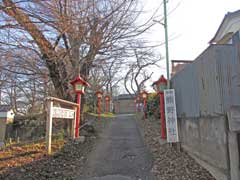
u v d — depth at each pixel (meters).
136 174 5.85
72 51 7.87
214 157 5.12
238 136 4.20
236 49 4.48
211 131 5.26
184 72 7.23
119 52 8.65
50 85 10.12
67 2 4.68
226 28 14.70
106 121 17.83
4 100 18.70
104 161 6.95
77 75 9.64
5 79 7.99
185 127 7.26
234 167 4.25
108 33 7.29
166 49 8.73
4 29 4.64
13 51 6.08
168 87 8.54
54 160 6.44
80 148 8.12
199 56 5.85
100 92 20.45
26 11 4.24
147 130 12.17
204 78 5.54
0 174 5.21
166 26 8.69
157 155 7.41
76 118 9.34
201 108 5.81
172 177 5.46
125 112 41.50
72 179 5.46
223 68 4.70
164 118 9.12
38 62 7.95
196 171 5.66
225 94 4.63
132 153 7.80
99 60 9.07
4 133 17.28
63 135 9.41
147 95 18.12
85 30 6.03
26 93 11.93
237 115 4.28
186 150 7.16
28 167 5.72
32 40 5.63
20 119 17.25
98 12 6.09
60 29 4.94
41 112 14.88
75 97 10.03
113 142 9.53
